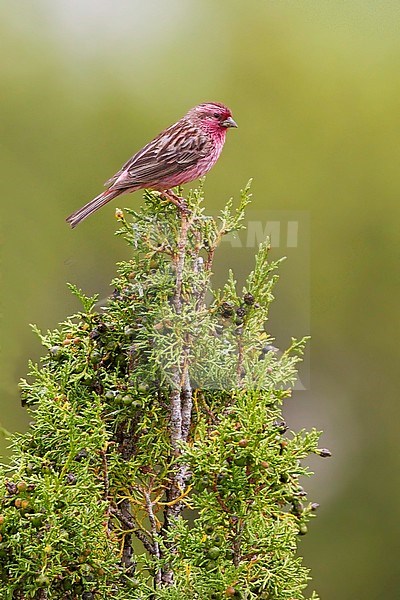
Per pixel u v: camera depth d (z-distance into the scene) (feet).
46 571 18.07
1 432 21.38
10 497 18.45
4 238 45.21
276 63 52.70
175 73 50.70
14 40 48.88
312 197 52.06
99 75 49.73
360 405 50.75
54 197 47.98
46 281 37.70
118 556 19.58
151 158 25.99
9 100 48.75
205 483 18.26
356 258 52.11
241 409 18.38
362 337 51.65
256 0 53.06
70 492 18.15
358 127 53.16
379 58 54.34
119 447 20.31
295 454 18.71
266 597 19.03
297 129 52.54
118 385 19.75
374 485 49.67
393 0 54.08
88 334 20.34
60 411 19.10
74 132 49.03
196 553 18.31
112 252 39.58
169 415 20.02
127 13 50.01
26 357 35.63
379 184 52.90
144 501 19.99
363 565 49.34
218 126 27.09
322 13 53.78
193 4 51.55
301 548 49.26
